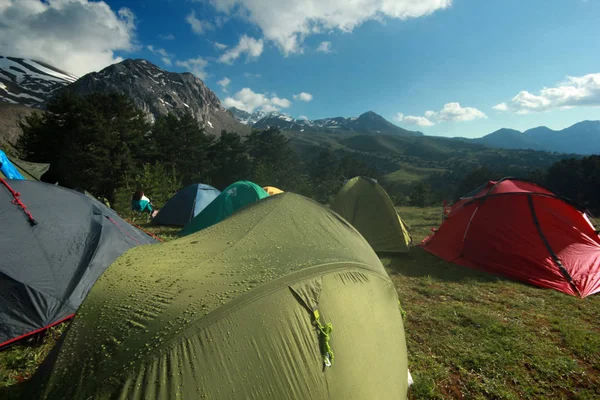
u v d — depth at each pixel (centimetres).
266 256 238
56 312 366
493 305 512
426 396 309
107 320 173
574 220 677
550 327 444
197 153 4731
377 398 210
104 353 155
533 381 336
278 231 288
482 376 341
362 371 208
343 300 225
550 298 539
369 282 272
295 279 206
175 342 153
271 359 166
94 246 438
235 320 168
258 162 4800
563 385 330
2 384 287
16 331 341
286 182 4372
